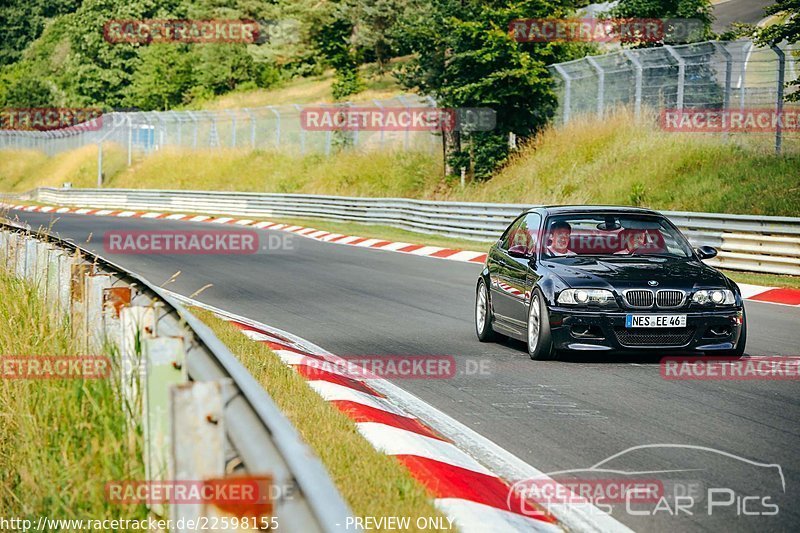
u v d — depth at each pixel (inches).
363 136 5502.0
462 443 812.6
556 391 1019.3
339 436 748.0
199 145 6609.3
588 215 1320.1
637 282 1169.4
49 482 544.7
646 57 3609.7
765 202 2760.8
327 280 2234.3
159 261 2664.9
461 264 2623.0
